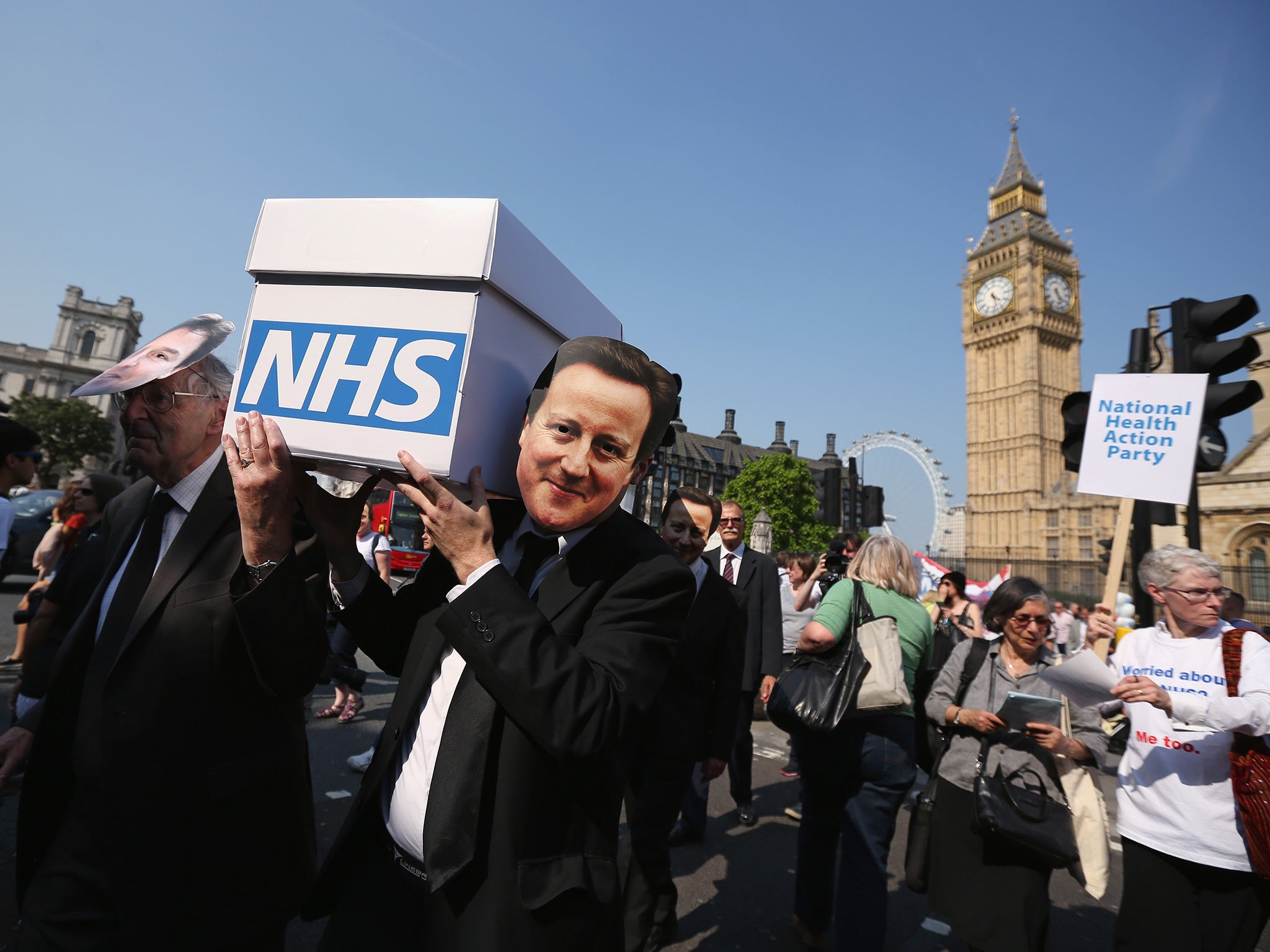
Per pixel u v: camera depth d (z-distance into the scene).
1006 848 2.37
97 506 4.08
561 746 1.04
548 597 1.26
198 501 1.56
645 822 2.60
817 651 2.86
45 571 4.73
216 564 1.49
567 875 1.14
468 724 1.15
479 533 1.10
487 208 1.13
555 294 1.40
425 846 1.09
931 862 2.51
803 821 3.02
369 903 1.27
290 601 1.29
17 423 3.50
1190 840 2.31
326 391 1.17
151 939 1.39
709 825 4.44
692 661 2.82
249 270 1.26
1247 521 22.75
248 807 1.47
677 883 3.54
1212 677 2.42
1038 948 2.29
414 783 1.25
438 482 1.10
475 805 1.10
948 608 5.03
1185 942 2.32
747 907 3.34
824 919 2.92
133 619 1.47
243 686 1.47
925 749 2.93
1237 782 2.26
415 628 1.45
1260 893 2.29
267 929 1.51
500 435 1.24
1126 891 2.46
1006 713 2.37
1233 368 3.87
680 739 2.68
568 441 1.15
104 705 1.43
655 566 1.25
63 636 2.42
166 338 1.53
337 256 1.20
